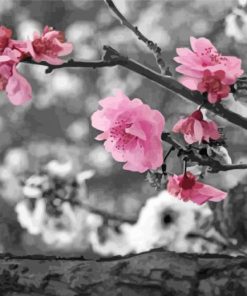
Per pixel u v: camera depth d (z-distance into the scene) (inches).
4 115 158.2
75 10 162.4
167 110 133.0
